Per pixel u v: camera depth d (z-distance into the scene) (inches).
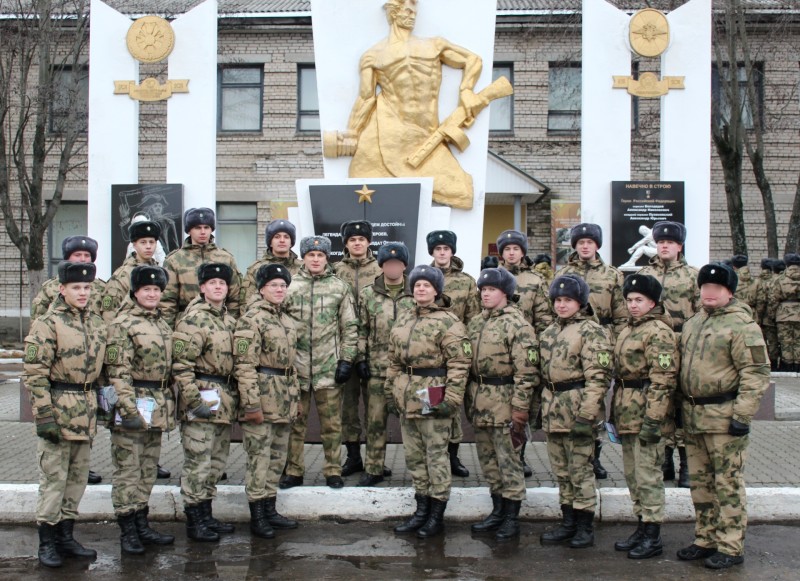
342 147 371.2
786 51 746.8
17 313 781.9
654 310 205.5
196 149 372.8
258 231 799.7
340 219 353.7
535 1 789.9
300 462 250.8
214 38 377.4
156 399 210.1
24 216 764.6
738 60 741.9
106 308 265.7
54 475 195.0
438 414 216.4
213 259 272.4
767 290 562.3
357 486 249.6
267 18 780.6
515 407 213.6
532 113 783.7
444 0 378.6
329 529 226.5
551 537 211.6
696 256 367.9
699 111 370.6
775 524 228.5
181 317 230.5
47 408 190.7
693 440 199.3
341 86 380.8
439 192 364.8
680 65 372.5
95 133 375.6
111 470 277.9
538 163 786.8
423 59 370.9
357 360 257.4
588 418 201.8
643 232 363.6
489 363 219.8
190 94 373.4
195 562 196.5
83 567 193.0
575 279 211.9
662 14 370.6
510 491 217.5
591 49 373.4
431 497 220.1
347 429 270.5
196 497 213.8
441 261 268.7
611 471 275.3
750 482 255.3
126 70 376.2
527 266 275.3
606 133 371.9
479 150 374.0
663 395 195.8
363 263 276.2
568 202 722.8
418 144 370.3
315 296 249.3
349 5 381.4
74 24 709.3
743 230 602.9
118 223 369.4
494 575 186.4
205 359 216.5
